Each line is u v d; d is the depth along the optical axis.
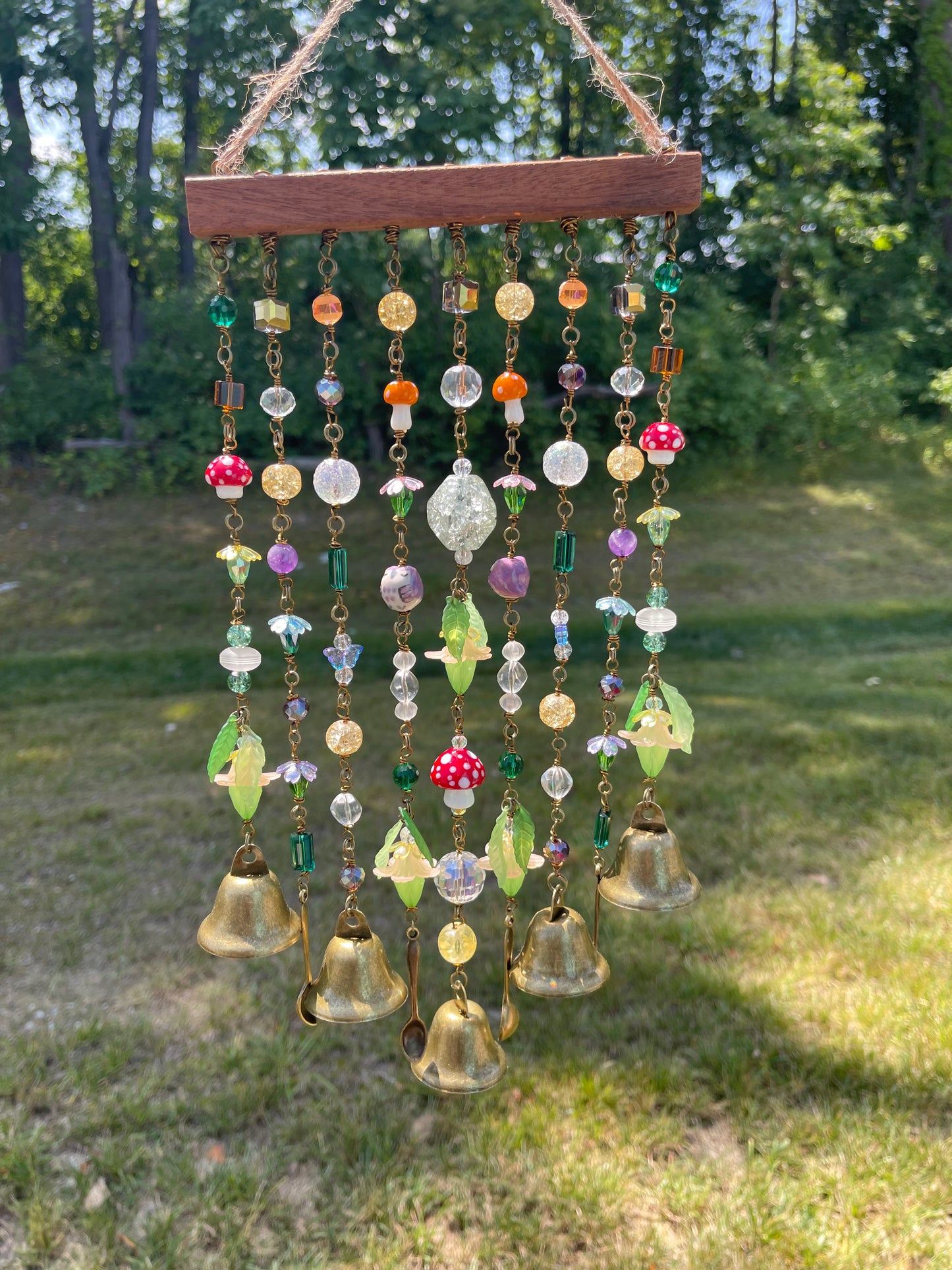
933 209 14.52
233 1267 2.20
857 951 3.18
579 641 7.32
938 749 4.79
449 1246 2.26
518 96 11.80
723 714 5.47
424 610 7.99
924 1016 2.85
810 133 12.89
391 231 1.44
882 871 3.68
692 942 3.28
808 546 9.54
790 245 12.55
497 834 1.62
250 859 1.68
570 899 3.56
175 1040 2.88
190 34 10.66
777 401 11.67
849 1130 2.49
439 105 9.29
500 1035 1.79
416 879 1.60
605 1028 2.89
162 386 10.98
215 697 6.10
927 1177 2.36
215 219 1.37
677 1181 2.39
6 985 3.11
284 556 1.49
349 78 9.18
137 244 11.23
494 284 11.11
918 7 13.65
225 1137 2.55
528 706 5.80
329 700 5.98
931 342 13.56
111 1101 2.62
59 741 5.32
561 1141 2.51
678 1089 2.66
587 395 11.57
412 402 1.47
